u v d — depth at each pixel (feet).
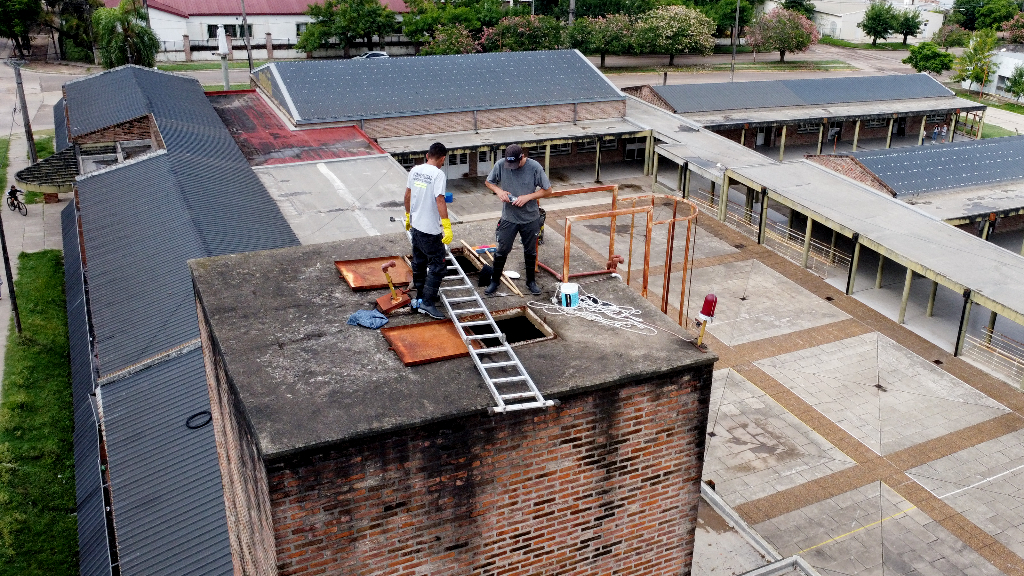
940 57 252.21
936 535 75.00
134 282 86.74
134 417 71.36
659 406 31.94
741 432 89.20
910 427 90.17
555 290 38.06
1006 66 248.11
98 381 76.33
